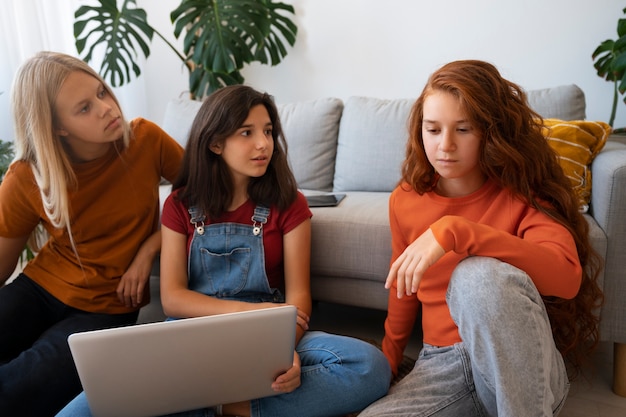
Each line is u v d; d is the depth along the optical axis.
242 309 1.03
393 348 1.16
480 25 2.26
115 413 0.85
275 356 0.86
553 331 1.06
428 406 0.91
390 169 1.83
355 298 1.42
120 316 1.25
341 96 2.61
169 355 0.81
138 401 0.85
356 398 0.95
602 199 1.17
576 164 1.34
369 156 1.87
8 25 2.25
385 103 1.94
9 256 1.24
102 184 1.23
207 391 0.87
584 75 2.16
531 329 0.76
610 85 2.13
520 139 0.97
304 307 1.11
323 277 1.46
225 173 1.15
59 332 1.11
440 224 0.87
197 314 1.07
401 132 1.83
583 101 1.69
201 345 0.81
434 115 0.93
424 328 1.06
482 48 2.28
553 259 0.85
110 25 2.40
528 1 2.17
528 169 0.98
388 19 2.42
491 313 0.76
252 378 0.87
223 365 0.84
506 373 0.76
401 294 0.87
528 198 0.97
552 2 2.13
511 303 0.76
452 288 0.82
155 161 1.34
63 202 1.14
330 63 2.59
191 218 1.16
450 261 1.01
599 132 1.36
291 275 1.15
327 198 1.60
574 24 2.12
